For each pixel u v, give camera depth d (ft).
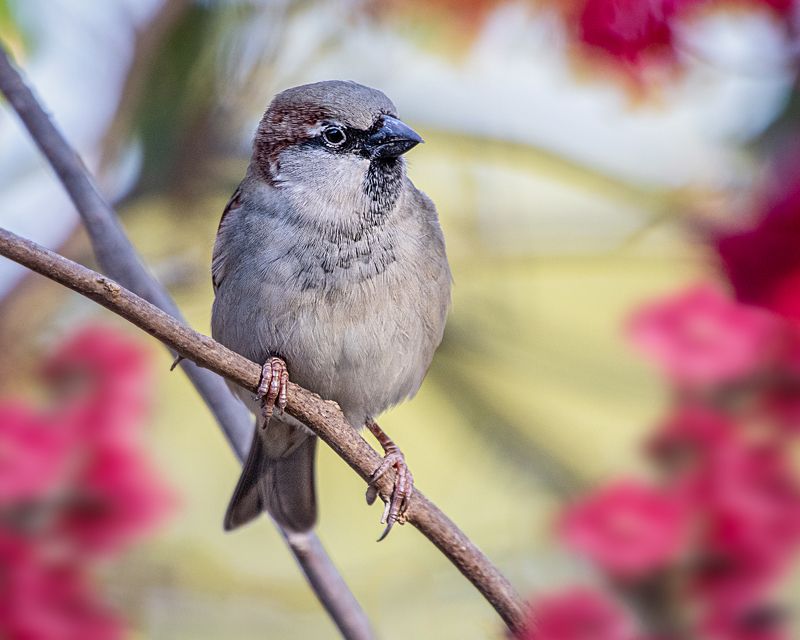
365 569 10.14
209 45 9.98
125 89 9.97
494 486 10.11
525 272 10.19
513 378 10.07
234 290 9.69
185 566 10.02
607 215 10.14
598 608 9.37
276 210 9.69
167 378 10.23
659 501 9.41
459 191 10.18
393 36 9.98
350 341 9.67
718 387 9.48
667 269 10.18
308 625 10.03
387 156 9.69
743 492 9.41
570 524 9.41
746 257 9.46
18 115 9.65
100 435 9.60
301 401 9.43
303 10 9.99
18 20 9.83
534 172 10.14
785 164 9.53
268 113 9.74
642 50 9.71
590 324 10.18
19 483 9.55
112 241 9.61
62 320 9.93
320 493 10.23
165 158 9.99
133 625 9.71
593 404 10.05
